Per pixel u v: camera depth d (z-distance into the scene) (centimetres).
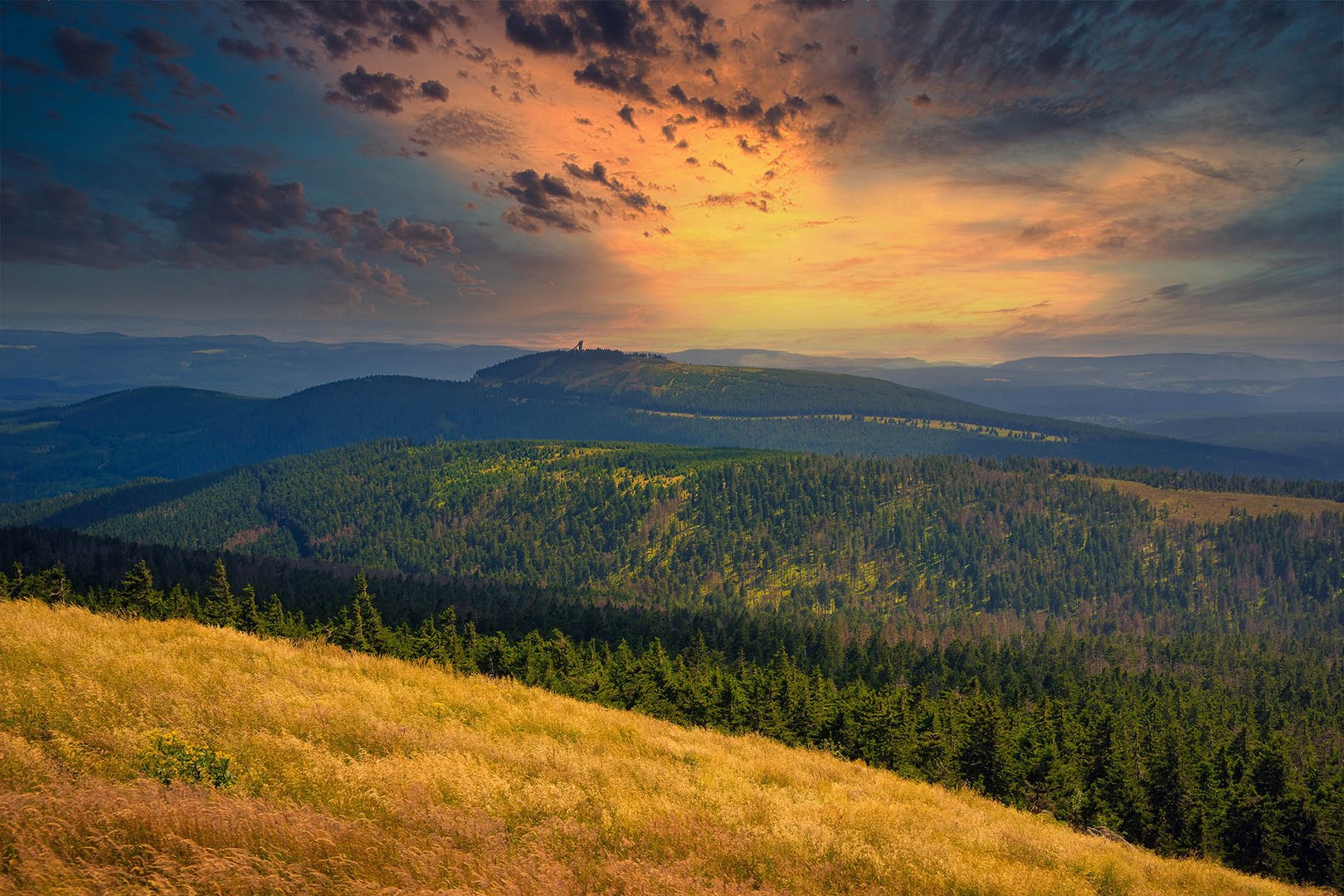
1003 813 3203
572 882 1148
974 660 15538
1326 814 5281
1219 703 13438
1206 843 5425
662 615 17688
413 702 2483
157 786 1123
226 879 889
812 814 1961
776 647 14425
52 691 1556
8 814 923
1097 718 7481
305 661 2805
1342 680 16212
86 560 17125
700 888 1221
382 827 1210
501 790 1593
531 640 8644
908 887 1480
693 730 3672
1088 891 1773
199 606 8650
